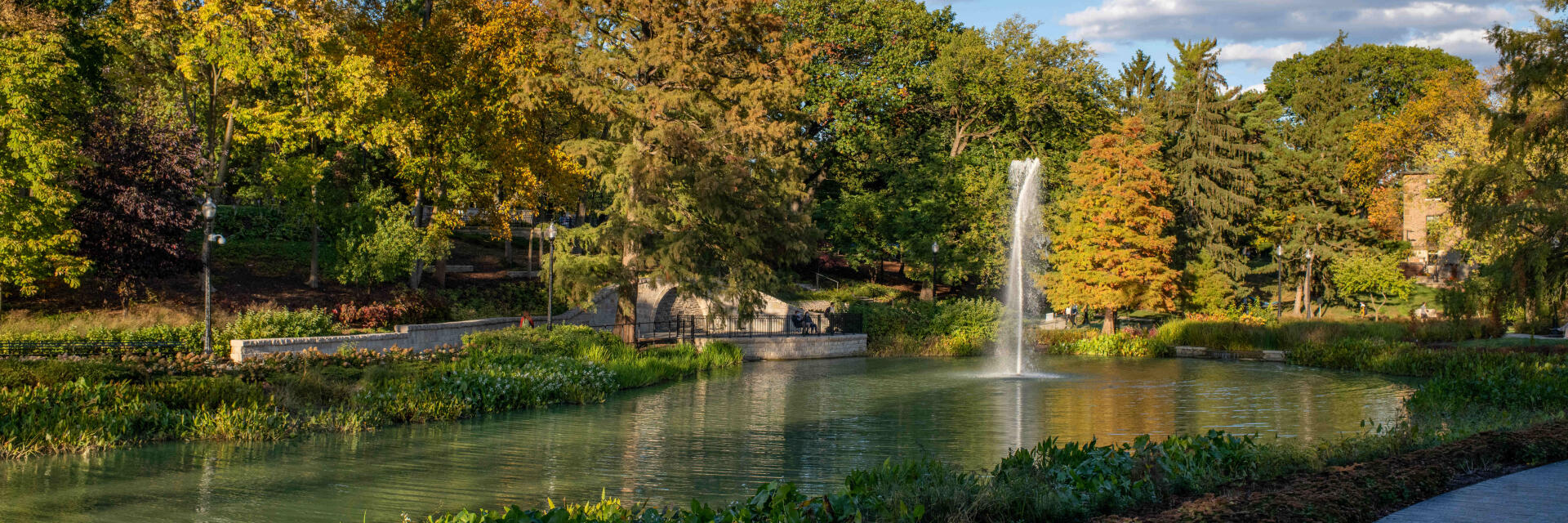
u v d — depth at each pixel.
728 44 31.62
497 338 25.92
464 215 40.75
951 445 15.80
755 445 15.70
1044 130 51.62
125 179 26.03
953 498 8.48
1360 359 31.20
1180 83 57.06
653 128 29.44
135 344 22.67
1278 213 52.44
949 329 40.72
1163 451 10.32
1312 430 17.17
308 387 19.06
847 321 40.25
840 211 49.88
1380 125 53.47
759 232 31.84
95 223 25.50
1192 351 37.50
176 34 28.67
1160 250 41.31
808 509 7.88
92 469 13.17
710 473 13.20
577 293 29.97
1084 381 27.66
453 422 18.44
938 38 51.78
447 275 38.72
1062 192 49.22
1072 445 10.43
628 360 27.28
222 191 40.00
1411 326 37.22
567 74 29.06
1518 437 11.01
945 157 50.50
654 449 15.25
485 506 11.09
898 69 47.97
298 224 37.47
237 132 31.88
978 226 47.44
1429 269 57.38
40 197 23.59
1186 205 51.53
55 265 24.95
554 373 22.45
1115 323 45.69
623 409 20.70
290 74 28.69
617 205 30.61
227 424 15.91
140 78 32.00
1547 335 36.53
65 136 25.83
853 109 47.25
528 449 15.30
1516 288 25.00
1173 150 52.03
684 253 29.89
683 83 29.75
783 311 40.56
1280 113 54.97
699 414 19.88
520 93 28.66
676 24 29.70
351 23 32.97
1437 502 8.30
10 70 23.77
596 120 35.31
